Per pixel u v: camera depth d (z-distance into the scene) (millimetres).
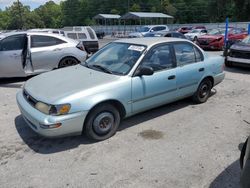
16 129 4648
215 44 16922
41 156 3781
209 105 5914
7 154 3834
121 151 3904
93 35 13680
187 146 4066
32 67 7816
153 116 5211
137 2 80188
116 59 4832
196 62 5570
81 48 8773
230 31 20125
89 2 87000
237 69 10289
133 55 4684
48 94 3881
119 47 5090
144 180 3248
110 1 83375
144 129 4641
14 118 5137
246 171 2398
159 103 4926
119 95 4188
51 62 8109
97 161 3648
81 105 3787
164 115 5273
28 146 4062
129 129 4629
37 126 3740
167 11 77188
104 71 4602
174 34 18984
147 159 3699
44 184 3184
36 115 3736
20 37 7746
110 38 40625
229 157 3758
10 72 7617
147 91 4594
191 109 5629
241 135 4453
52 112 3658
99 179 3270
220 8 67500
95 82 4137
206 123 4930
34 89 4172
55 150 3936
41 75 4859
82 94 3832
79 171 3428
